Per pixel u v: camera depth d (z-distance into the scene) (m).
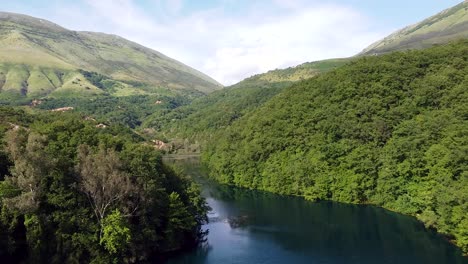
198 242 92.81
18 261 68.00
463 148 93.06
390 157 121.94
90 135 94.94
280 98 196.25
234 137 199.00
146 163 88.56
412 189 112.06
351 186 130.88
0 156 79.06
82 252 70.94
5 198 68.38
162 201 86.56
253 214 119.94
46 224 70.19
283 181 152.12
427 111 131.38
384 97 145.12
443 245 85.38
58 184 74.50
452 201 85.56
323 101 162.62
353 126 140.88
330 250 84.94
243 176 171.75
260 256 82.50
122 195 76.38
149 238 79.94
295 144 157.88
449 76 137.75
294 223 108.31
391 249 84.00
